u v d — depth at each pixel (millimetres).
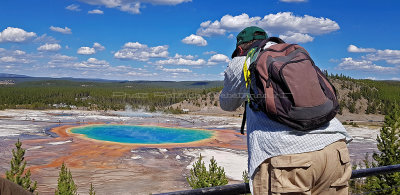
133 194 25250
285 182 1594
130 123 84938
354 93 166375
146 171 33281
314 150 1617
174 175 31828
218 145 50938
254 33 1973
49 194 24672
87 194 25062
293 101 1574
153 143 52188
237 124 87812
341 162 1706
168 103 161000
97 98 167875
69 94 185250
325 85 1710
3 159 35156
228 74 1924
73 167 34188
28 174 13523
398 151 15789
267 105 1618
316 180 1659
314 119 1578
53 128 66000
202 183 12961
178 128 76125
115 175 31469
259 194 1693
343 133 1770
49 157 38344
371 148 50969
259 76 1677
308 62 1700
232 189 1820
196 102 148125
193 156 41250
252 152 1729
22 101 136250
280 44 1823
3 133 54156
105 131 66688
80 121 83812
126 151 44188
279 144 1618
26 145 45219
